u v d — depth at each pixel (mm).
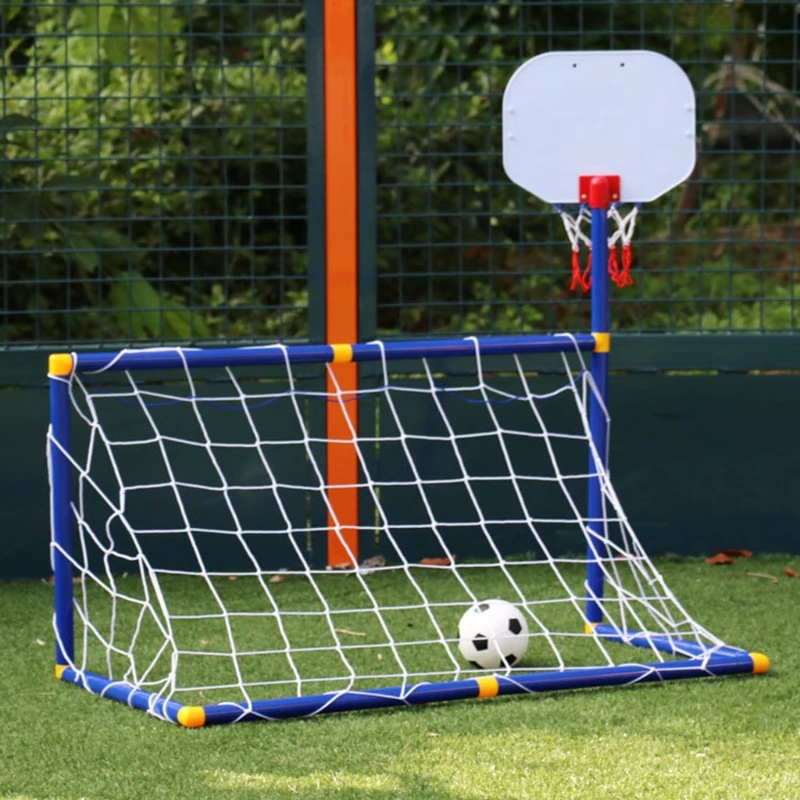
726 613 8281
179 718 5957
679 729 5883
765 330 10094
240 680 6449
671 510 9914
